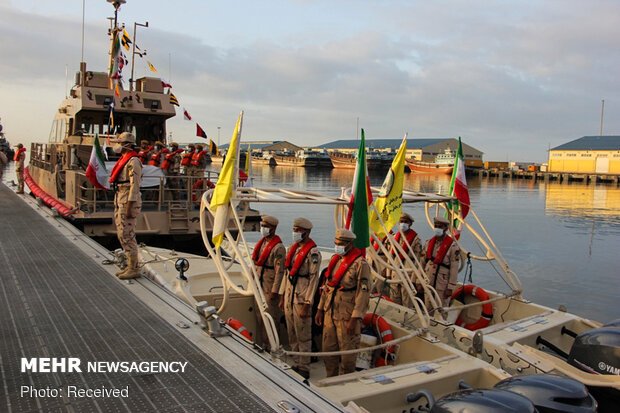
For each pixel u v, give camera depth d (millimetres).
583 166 79062
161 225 9633
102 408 2818
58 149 12820
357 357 5055
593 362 4070
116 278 5742
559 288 11289
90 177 8875
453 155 88062
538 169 91250
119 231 5707
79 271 6000
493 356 4656
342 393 3555
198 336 4004
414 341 4898
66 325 4172
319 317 4809
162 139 12805
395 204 5879
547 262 14109
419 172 90625
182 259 5547
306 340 4762
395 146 117500
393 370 4016
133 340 3873
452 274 6055
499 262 6473
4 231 8523
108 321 4289
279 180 54562
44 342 3787
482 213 27469
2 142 52812
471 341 4734
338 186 43812
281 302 5062
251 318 5816
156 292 5223
